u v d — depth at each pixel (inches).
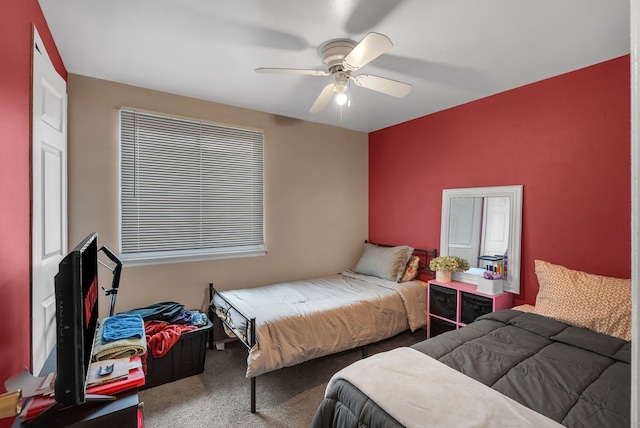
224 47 84.4
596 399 52.1
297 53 87.2
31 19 62.7
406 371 59.6
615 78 89.6
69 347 41.4
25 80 59.7
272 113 138.8
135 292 109.9
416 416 48.1
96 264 64.2
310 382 97.7
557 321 83.2
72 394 41.6
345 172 163.3
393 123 155.2
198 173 121.8
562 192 100.0
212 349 120.3
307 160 150.1
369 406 53.7
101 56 89.2
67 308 41.2
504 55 88.3
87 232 101.3
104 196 104.0
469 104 125.0
